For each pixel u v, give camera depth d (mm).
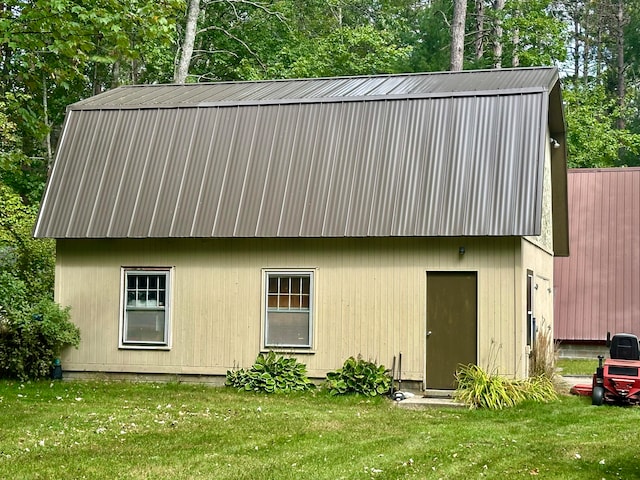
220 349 17844
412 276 16938
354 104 18078
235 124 18500
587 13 51812
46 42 16875
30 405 14812
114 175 18516
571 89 47375
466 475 10234
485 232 16016
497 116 17062
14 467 10273
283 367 17125
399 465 10672
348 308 17219
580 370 22031
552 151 22250
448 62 35531
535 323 18609
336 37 34375
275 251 17672
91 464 10492
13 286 18828
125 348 18344
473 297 16656
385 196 16875
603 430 13094
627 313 25328
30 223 22984
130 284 18500
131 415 13953
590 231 26984
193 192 17922
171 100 19828
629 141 37281
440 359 16734
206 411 14492
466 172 16672
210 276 18016
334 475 10141
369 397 16344
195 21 29781
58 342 18328
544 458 11188
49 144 32312
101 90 35188
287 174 17625
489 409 15117
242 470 10312
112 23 16375
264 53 34688
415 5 43656
